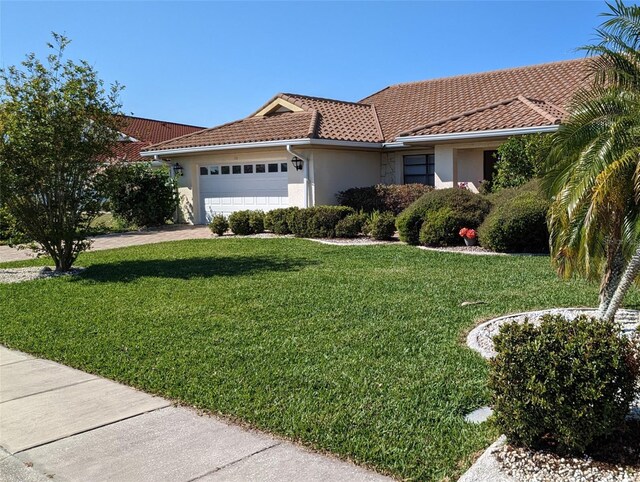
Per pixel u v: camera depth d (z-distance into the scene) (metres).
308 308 8.04
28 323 7.77
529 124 15.02
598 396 3.59
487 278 9.98
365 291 9.08
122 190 21.16
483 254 12.77
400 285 9.51
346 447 4.04
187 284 10.16
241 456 4.02
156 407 4.91
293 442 4.20
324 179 18.84
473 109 18.58
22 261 14.80
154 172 22.31
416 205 14.86
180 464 3.93
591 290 8.85
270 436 4.31
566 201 6.03
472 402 4.76
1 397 5.26
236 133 20.38
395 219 15.55
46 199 11.87
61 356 6.30
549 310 7.67
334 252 13.84
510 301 8.23
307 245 15.33
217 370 5.64
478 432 4.22
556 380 3.69
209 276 10.94
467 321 7.23
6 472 3.91
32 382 5.63
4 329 7.51
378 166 20.50
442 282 9.70
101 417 4.75
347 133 19.11
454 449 3.98
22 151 11.08
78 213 12.27
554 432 3.77
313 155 18.47
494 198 14.55
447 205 14.33
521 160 15.02
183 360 5.97
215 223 18.75
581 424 3.64
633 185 5.60
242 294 9.11
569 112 6.79
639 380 4.14
